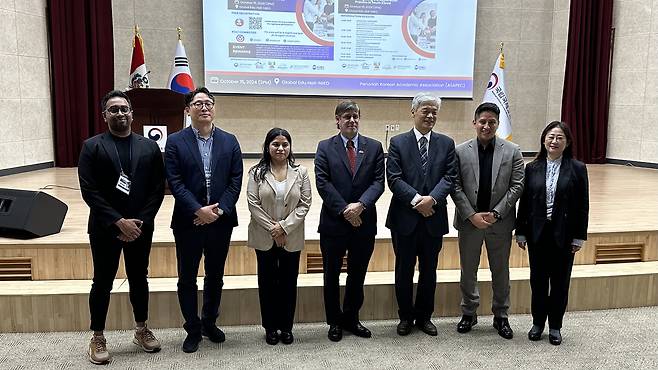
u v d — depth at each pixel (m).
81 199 4.78
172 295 3.12
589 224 3.98
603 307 3.53
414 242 2.95
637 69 7.40
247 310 3.21
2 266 3.31
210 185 2.73
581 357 2.81
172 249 3.38
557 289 2.95
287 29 7.32
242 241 3.45
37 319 3.06
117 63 7.23
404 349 2.88
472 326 3.19
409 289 3.04
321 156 2.92
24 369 2.61
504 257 3.04
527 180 2.97
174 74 5.79
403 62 7.65
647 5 7.20
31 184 5.53
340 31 7.45
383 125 7.91
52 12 6.52
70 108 6.80
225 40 7.22
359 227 2.88
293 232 2.79
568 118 7.88
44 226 3.45
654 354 2.86
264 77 7.38
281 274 2.88
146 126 4.76
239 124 7.60
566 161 2.91
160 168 2.73
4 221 3.34
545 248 2.93
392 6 7.50
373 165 2.91
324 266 2.96
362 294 3.04
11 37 6.07
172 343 2.93
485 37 8.00
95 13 6.75
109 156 2.58
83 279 3.35
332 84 7.55
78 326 3.10
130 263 2.71
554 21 8.12
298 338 3.02
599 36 7.67
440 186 2.88
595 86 7.80
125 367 2.64
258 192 2.82
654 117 7.23
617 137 7.78
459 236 3.09
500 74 6.97
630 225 3.96
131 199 2.62
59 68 6.66
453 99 7.88
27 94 6.35
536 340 3.02
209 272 2.84
